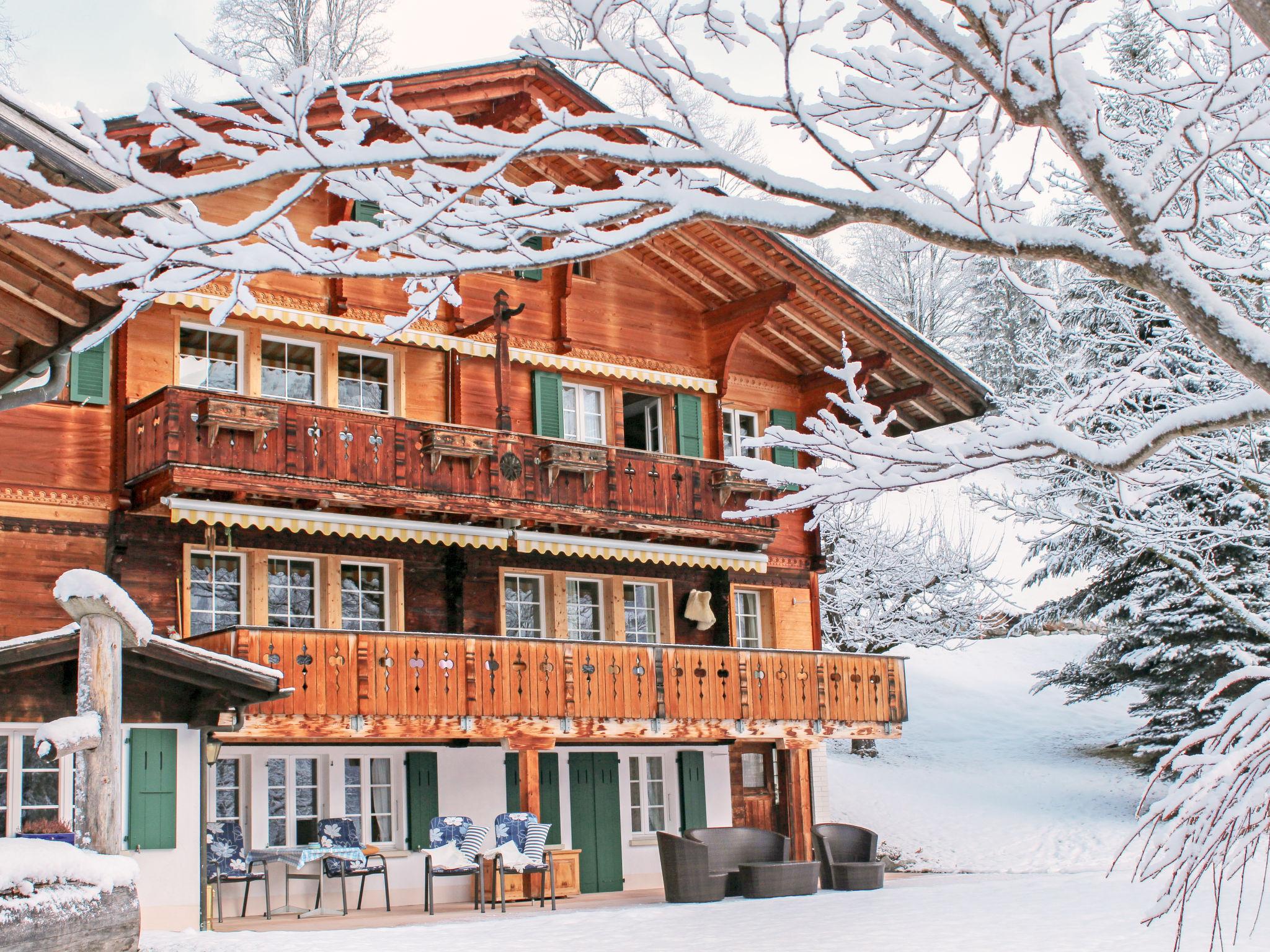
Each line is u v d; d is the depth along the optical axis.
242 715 16.22
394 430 21.30
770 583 26.81
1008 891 17.81
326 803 20.66
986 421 9.13
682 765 24.95
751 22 7.00
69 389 19.19
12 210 6.28
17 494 18.83
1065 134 6.56
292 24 36.75
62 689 15.11
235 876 18.12
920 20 6.65
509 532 22.38
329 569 21.56
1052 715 41.06
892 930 13.30
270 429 19.84
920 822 31.08
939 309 66.06
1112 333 19.19
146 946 12.73
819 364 27.59
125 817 15.64
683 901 18.75
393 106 6.73
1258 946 10.56
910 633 38.12
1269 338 6.36
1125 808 30.83
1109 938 11.65
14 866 6.19
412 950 12.48
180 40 6.71
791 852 24.36
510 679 20.86
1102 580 33.03
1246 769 5.62
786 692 24.03
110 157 6.34
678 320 26.42
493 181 7.10
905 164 8.70
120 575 19.42
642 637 25.23
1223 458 16.95
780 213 6.96
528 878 20.48
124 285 8.41
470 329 23.02
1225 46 7.58
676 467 24.61
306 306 21.83
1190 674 29.88
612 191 7.05
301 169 6.54
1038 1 6.37
